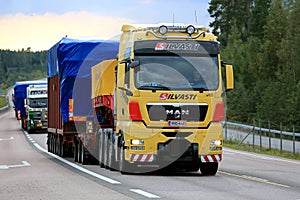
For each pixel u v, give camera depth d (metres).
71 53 28.52
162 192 16.25
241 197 15.48
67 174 21.72
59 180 19.59
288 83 78.62
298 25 78.44
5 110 142.88
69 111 27.16
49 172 22.70
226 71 20.81
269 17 88.44
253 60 92.88
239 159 31.58
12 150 38.97
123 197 15.16
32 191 16.84
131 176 20.88
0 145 44.91
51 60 33.75
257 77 92.44
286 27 81.00
